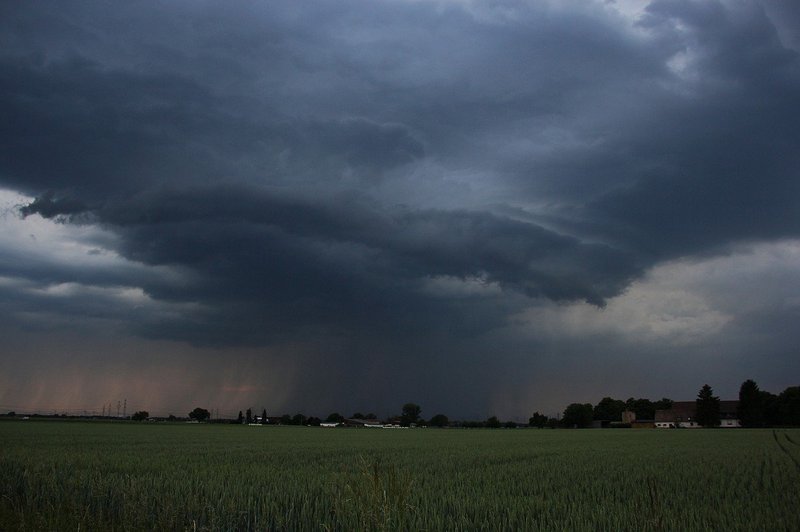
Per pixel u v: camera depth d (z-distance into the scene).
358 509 11.23
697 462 28.80
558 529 11.27
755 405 149.38
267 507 12.80
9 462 22.73
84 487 16.19
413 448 42.59
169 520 12.30
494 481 20.30
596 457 33.06
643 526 11.34
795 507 14.06
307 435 76.44
